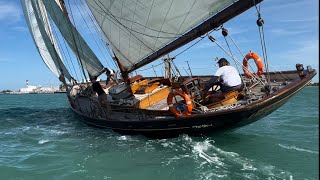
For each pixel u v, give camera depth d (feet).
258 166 26.61
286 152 30.55
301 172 25.00
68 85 66.08
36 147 36.60
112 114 43.45
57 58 61.82
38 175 26.73
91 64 58.95
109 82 60.08
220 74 34.12
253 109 30.71
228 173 25.23
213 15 33.45
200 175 25.00
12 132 46.73
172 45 37.63
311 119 52.54
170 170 26.37
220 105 33.32
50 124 52.75
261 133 39.81
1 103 114.01
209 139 35.42
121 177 25.53
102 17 41.29
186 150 31.48
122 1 37.93
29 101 126.93
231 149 31.83
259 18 30.37
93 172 26.86
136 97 42.68
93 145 35.35
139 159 29.53
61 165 29.04
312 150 31.12
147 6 36.40
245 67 37.27
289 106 75.72
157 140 35.94
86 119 46.91
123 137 38.14
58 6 57.06
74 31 56.75
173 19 35.70
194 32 35.04
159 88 43.98
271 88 33.94
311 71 36.65
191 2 33.65
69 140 38.81
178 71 42.78
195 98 35.17
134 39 40.45
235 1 31.68
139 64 43.14
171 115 35.81
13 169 28.45
